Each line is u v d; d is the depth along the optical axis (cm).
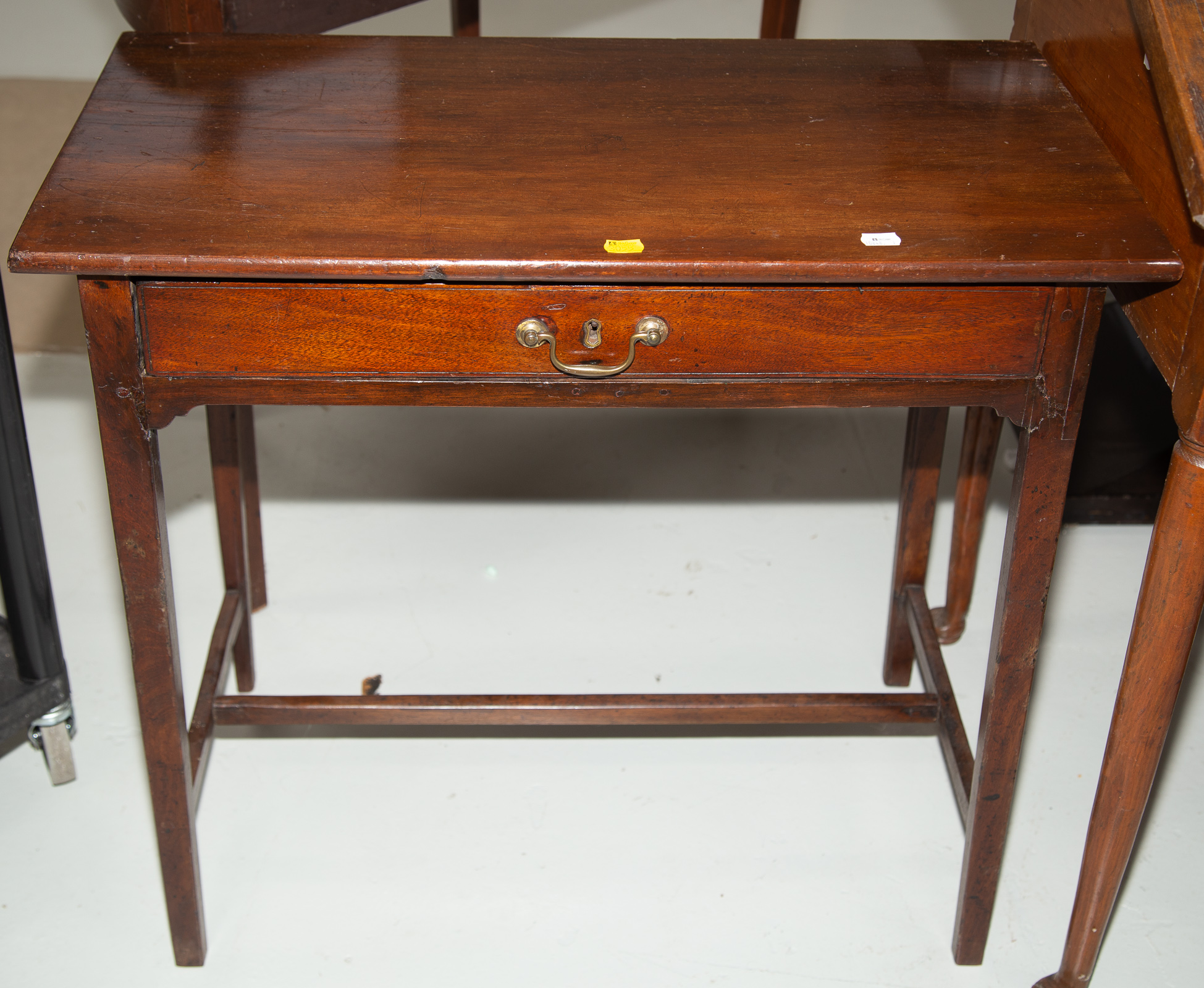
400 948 138
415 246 99
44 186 105
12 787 157
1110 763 118
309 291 101
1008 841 152
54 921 141
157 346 103
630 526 203
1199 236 97
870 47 136
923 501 157
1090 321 104
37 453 215
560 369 104
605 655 178
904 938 141
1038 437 109
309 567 193
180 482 211
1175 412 102
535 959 138
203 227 100
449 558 196
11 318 245
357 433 223
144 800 156
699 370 106
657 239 101
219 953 138
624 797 157
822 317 103
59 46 333
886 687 174
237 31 146
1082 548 200
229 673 172
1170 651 110
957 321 104
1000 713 122
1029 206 106
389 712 141
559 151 115
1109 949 141
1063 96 126
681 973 136
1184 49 93
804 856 150
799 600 189
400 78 127
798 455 220
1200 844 153
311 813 154
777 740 165
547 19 360
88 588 188
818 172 112
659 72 130
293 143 114
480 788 158
